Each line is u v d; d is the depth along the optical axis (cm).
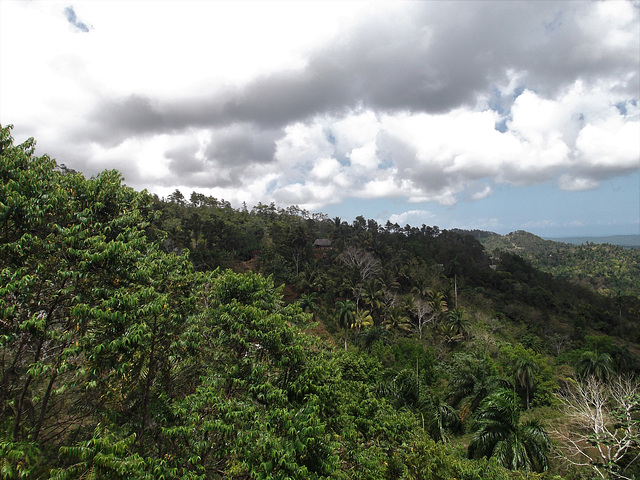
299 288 5550
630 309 7362
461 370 2925
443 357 4059
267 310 1263
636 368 3816
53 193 927
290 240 6612
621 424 1580
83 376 930
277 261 6088
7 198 816
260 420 886
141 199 1228
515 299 6806
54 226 921
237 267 6238
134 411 1080
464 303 6378
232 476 853
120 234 1022
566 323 6444
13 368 890
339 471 912
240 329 1109
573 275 13612
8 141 963
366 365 2305
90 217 1010
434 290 5894
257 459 796
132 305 854
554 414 2628
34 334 820
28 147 1009
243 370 1092
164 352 1038
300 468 762
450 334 4341
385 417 1300
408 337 4728
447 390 2944
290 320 1427
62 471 620
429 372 3341
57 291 904
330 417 1124
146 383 1027
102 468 624
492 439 1503
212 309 1194
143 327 854
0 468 626
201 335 1065
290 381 1130
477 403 2352
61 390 873
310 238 8150
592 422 1941
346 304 4206
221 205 11200
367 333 4066
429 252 8888
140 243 1107
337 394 1170
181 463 855
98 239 915
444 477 1082
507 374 3416
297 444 815
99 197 1078
